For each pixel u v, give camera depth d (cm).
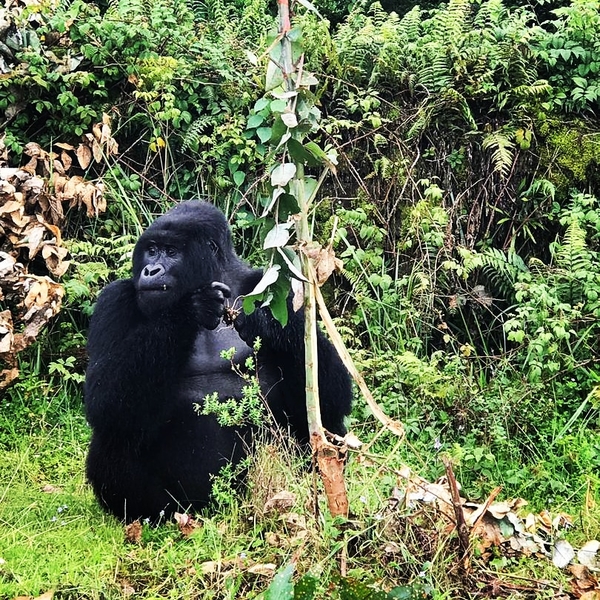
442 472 410
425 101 565
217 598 311
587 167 558
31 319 455
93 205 520
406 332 511
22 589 318
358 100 566
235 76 583
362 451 317
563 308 480
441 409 456
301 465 355
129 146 579
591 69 573
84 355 518
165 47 592
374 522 316
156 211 566
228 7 702
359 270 536
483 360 516
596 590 310
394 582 306
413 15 623
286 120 295
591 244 543
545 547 335
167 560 332
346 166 566
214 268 379
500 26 603
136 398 362
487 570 317
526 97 560
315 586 276
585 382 477
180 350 363
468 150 561
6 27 554
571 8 577
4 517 378
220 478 363
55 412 486
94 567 332
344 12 788
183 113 568
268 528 341
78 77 552
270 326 377
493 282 549
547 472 409
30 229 479
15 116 562
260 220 308
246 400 355
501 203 559
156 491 378
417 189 552
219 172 563
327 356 382
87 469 381
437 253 541
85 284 516
